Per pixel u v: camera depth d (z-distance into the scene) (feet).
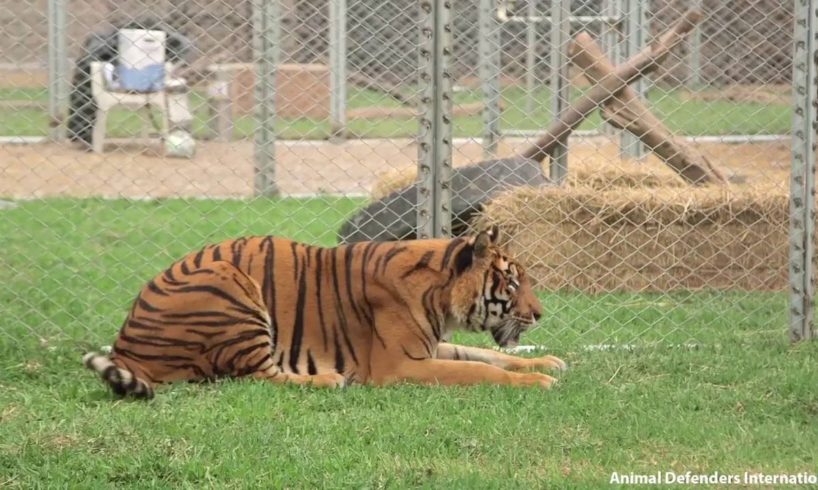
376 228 41.39
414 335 30.30
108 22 60.75
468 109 78.07
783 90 60.08
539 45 61.72
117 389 28.48
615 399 29.17
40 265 45.88
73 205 57.31
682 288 44.32
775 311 41.01
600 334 37.55
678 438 26.13
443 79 34.06
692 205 43.88
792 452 25.36
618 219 43.62
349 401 28.84
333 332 30.68
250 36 66.39
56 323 37.04
